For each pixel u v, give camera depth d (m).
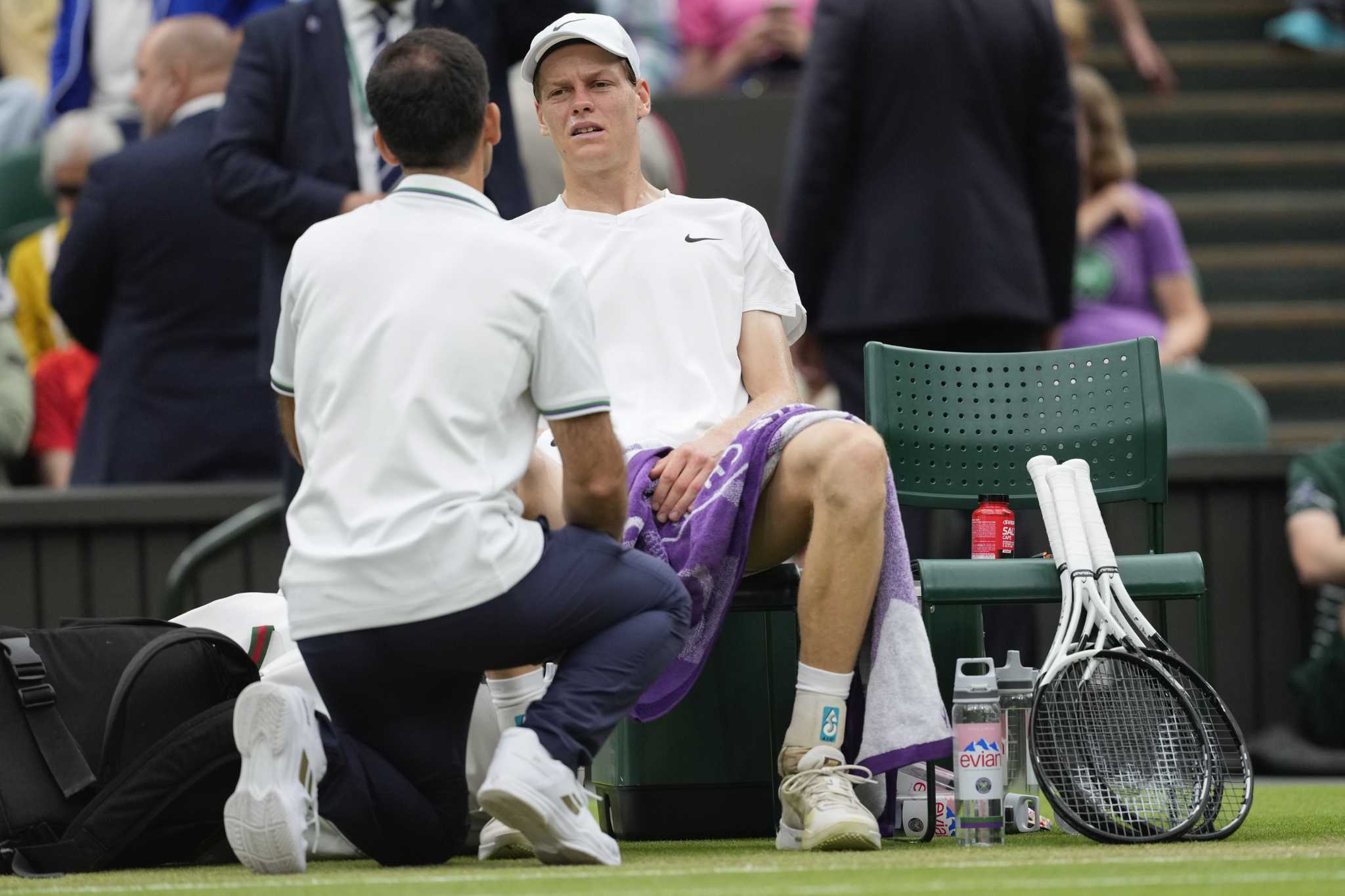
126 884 10.30
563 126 13.66
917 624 11.89
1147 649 12.23
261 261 21.16
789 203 18.56
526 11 17.30
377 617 10.49
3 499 20.50
